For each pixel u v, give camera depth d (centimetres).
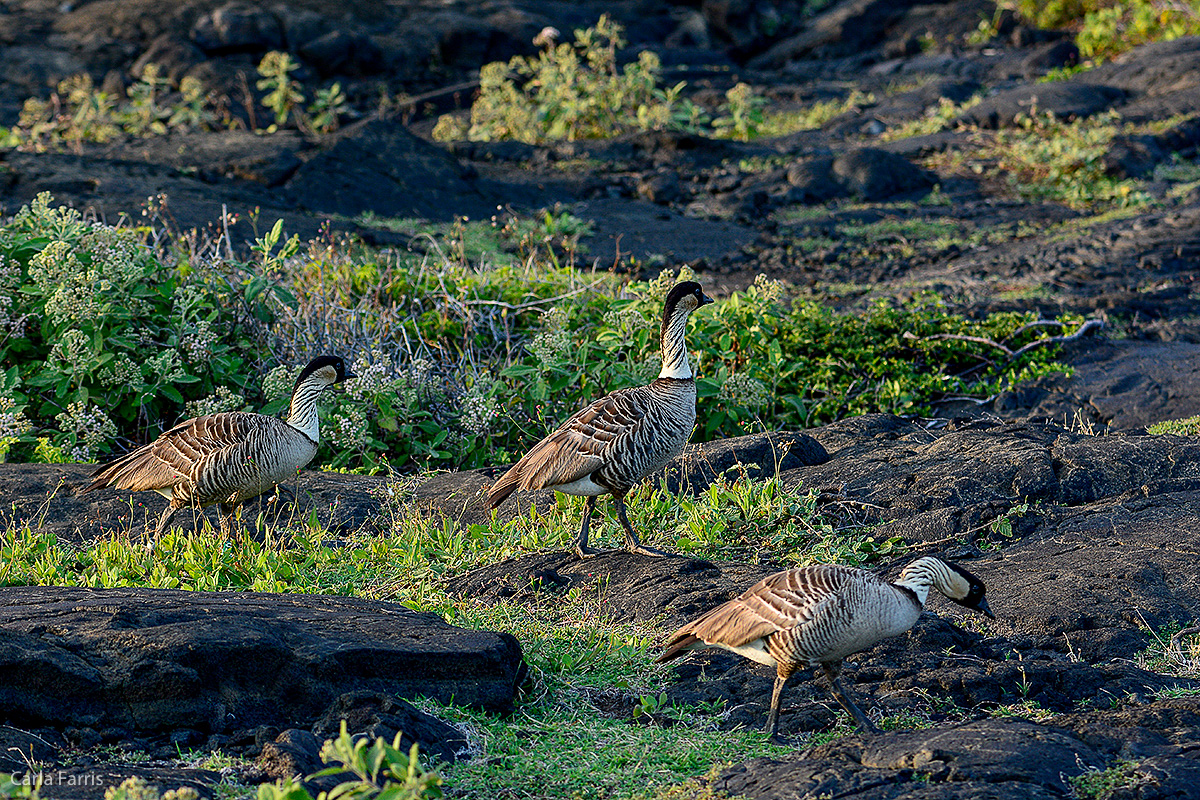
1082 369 1902
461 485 1353
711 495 1209
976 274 2489
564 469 1057
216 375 1659
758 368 1759
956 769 648
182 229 2420
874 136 3900
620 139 3706
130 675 736
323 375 1156
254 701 760
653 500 1230
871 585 722
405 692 789
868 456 1321
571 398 1709
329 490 1330
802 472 1310
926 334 2031
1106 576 981
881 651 877
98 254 1627
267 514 1266
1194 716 745
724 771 700
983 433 1348
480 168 3416
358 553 1138
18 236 1691
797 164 3347
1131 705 781
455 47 5075
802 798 632
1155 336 2061
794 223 2991
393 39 4959
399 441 1645
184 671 739
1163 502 1129
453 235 2642
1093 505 1150
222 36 4656
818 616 717
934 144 3584
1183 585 960
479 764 724
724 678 857
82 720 729
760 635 744
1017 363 1947
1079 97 3738
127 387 1577
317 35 4791
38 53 4497
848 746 705
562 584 1040
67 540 1183
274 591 1020
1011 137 3569
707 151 3606
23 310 1631
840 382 1881
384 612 890
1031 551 1070
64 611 813
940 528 1133
